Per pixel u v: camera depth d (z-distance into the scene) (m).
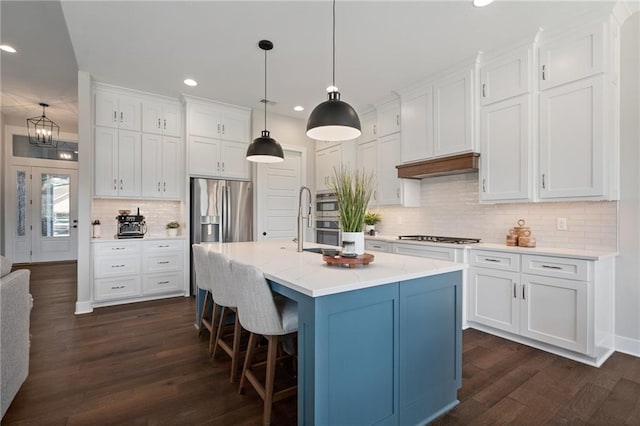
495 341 2.88
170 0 2.41
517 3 2.42
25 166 6.60
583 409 1.88
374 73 3.62
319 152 5.53
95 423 1.73
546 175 2.81
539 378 2.23
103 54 3.24
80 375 2.24
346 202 1.91
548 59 2.81
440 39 2.93
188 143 4.42
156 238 4.20
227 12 2.55
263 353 2.63
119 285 3.95
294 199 5.37
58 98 4.74
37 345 2.75
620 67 2.64
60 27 2.94
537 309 2.70
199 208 4.42
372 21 2.65
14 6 2.62
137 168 4.20
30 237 6.68
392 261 2.09
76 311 3.62
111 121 4.04
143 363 2.43
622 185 2.66
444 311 1.88
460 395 2.03
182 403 1.92
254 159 3.42
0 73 3.91
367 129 4.79
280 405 1.92
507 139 3.06
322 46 3.06
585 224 2.86
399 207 4.63
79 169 3.66
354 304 1.48
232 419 1.78
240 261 2.00
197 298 3.09
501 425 1.74
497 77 3.13
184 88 4.11
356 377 1.50
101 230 4.32
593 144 2.55
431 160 3.68
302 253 2.55
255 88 4.08
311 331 1.39
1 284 1.70
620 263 2.67
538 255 2.70
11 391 1.81
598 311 2.45
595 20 2.54
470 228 3.75
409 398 1.70
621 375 2.27
